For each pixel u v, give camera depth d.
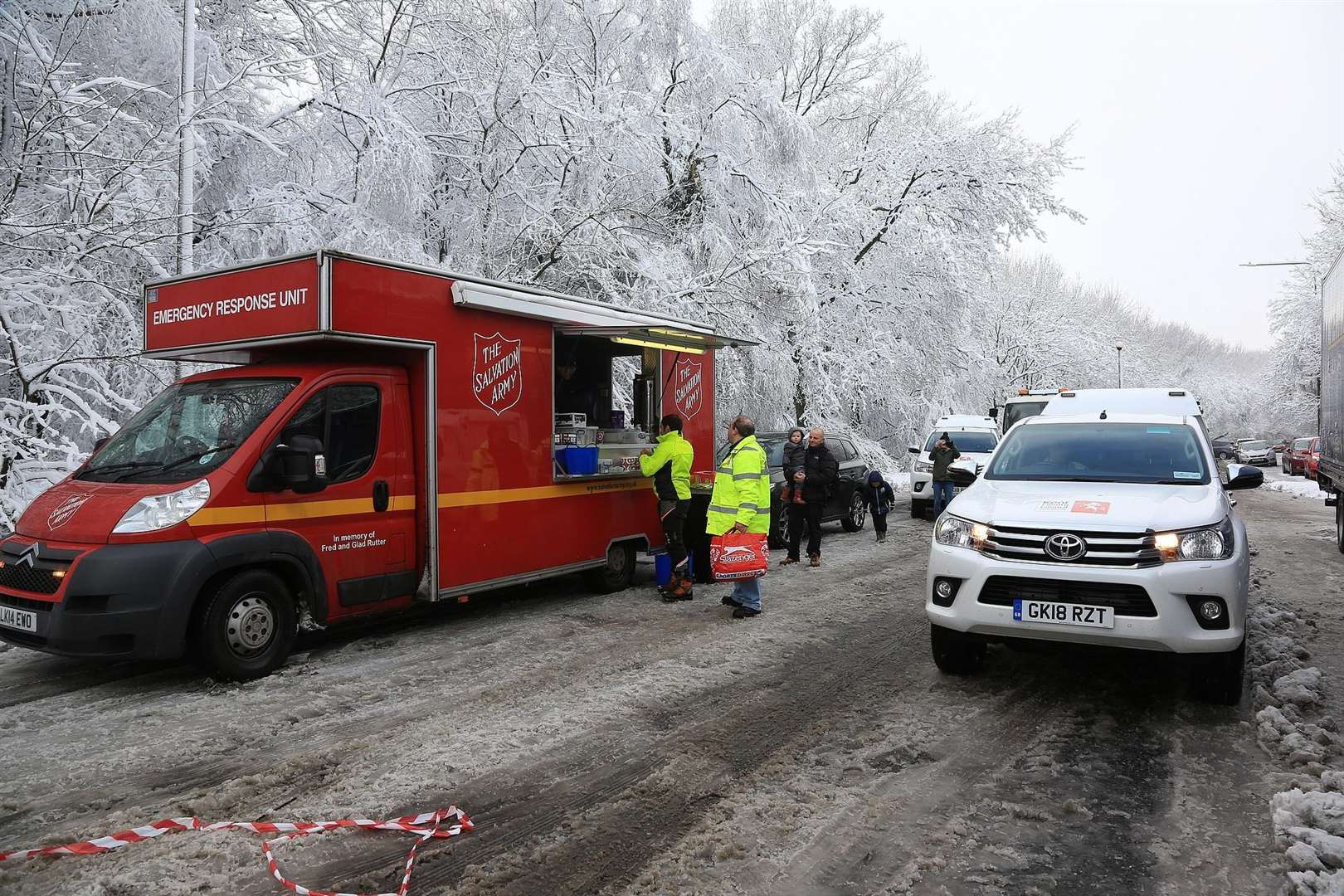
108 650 4.73
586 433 8.00
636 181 14.39
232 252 10.73
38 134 8.11
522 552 7.04
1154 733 4.43
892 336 21.91
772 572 9.52
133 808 3.50
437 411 6.30
